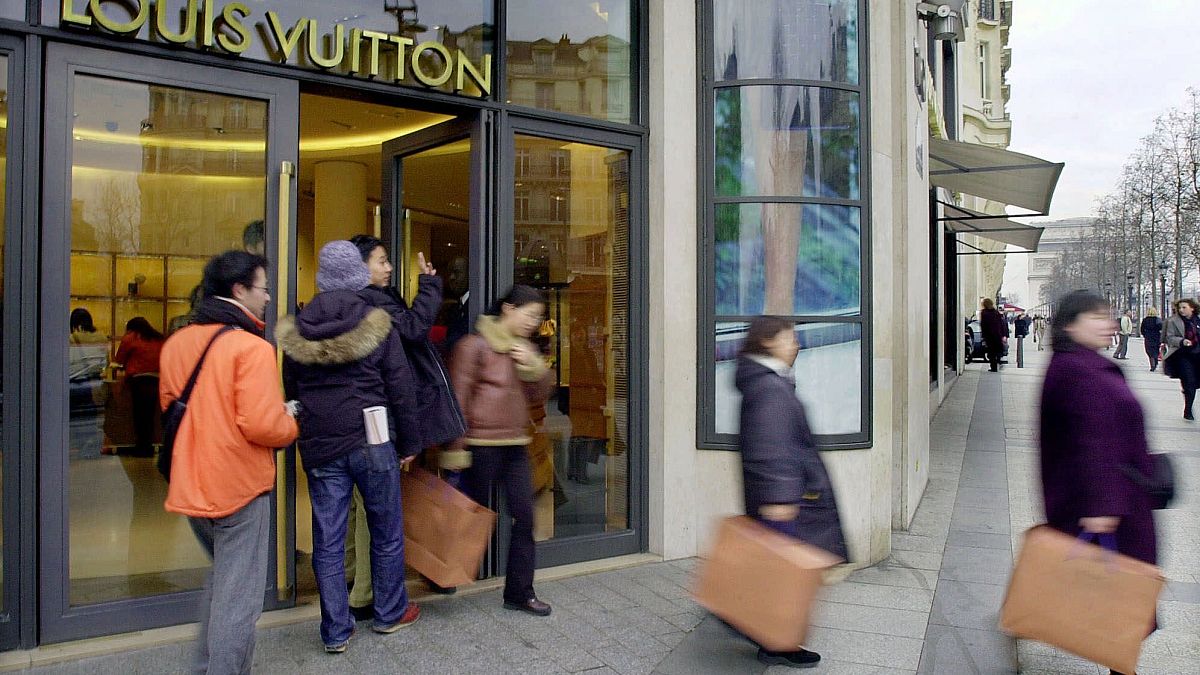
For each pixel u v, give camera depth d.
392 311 4.45
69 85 4.06
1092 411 3.68
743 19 5.96
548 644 4.34
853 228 5.95
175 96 4.36
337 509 4.13
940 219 12.62
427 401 4.52
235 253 3.57
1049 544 3.74
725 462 5.83
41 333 4.00
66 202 4.05
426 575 4.61
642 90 5.94
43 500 4.01
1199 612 5.08
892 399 6.66
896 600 5.25
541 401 4.87
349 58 4.75
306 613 4.62
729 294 5.88
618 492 5.99
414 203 6.15
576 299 5.79
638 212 5.91
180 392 3.42
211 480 3.34
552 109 5.60
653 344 5.89
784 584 3.58
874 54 6.21
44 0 3.99
